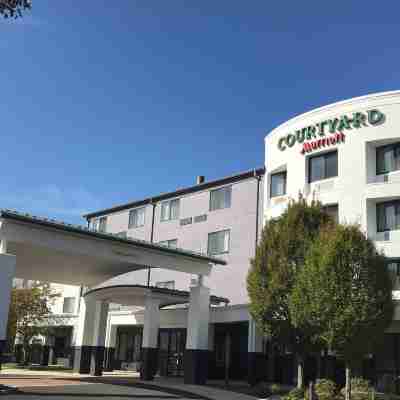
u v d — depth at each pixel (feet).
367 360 84.02
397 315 80.69
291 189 99.45
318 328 65.10
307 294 65.72
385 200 89.25
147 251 86.17
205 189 127.85
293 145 101.04
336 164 94.94
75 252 77.41
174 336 117.29
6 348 147.33
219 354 109.40
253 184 117.19
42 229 74.08
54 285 154.92
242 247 115.85
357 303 63.16
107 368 130.93
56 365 147.95
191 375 89.15
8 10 33.53
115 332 134.31
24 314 137.39
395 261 86.07
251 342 94.89
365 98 92.12
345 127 93.40
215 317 102.83
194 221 128.16
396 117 88.89
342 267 64.34
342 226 68.08
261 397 74.02
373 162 91.50
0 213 69.10
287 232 72.79
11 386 67.46
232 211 120.06
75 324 146.10
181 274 128.36
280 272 71.10
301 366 71.61
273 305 70.95
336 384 77.51
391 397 73.46
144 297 100.37
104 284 148.97
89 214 159.22
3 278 66.33
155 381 91.50
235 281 115.14
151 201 140.77
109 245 81.51
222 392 77.36
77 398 61.00
